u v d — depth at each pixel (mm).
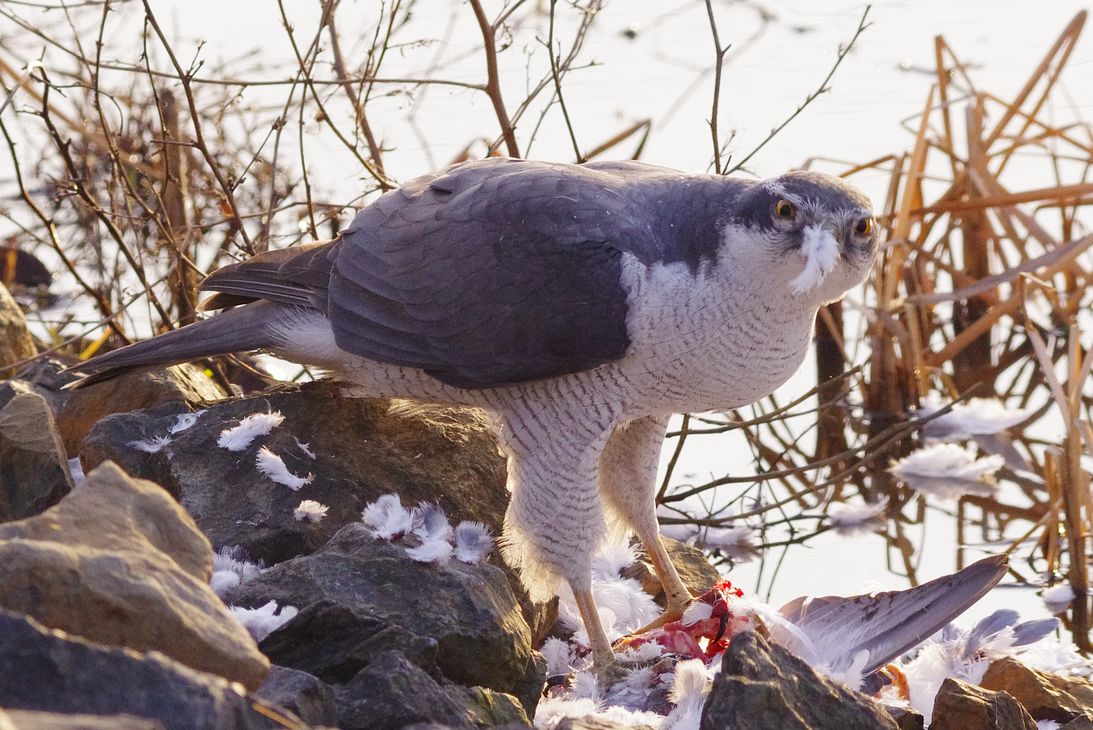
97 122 13500
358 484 8312
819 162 15430
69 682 4570
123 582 5156
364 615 6562
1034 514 11508
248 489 8102
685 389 7836
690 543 10820
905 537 11125
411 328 8055
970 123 14148
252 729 4785
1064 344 14125
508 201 7883
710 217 7488
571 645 8414
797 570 10570
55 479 8094
